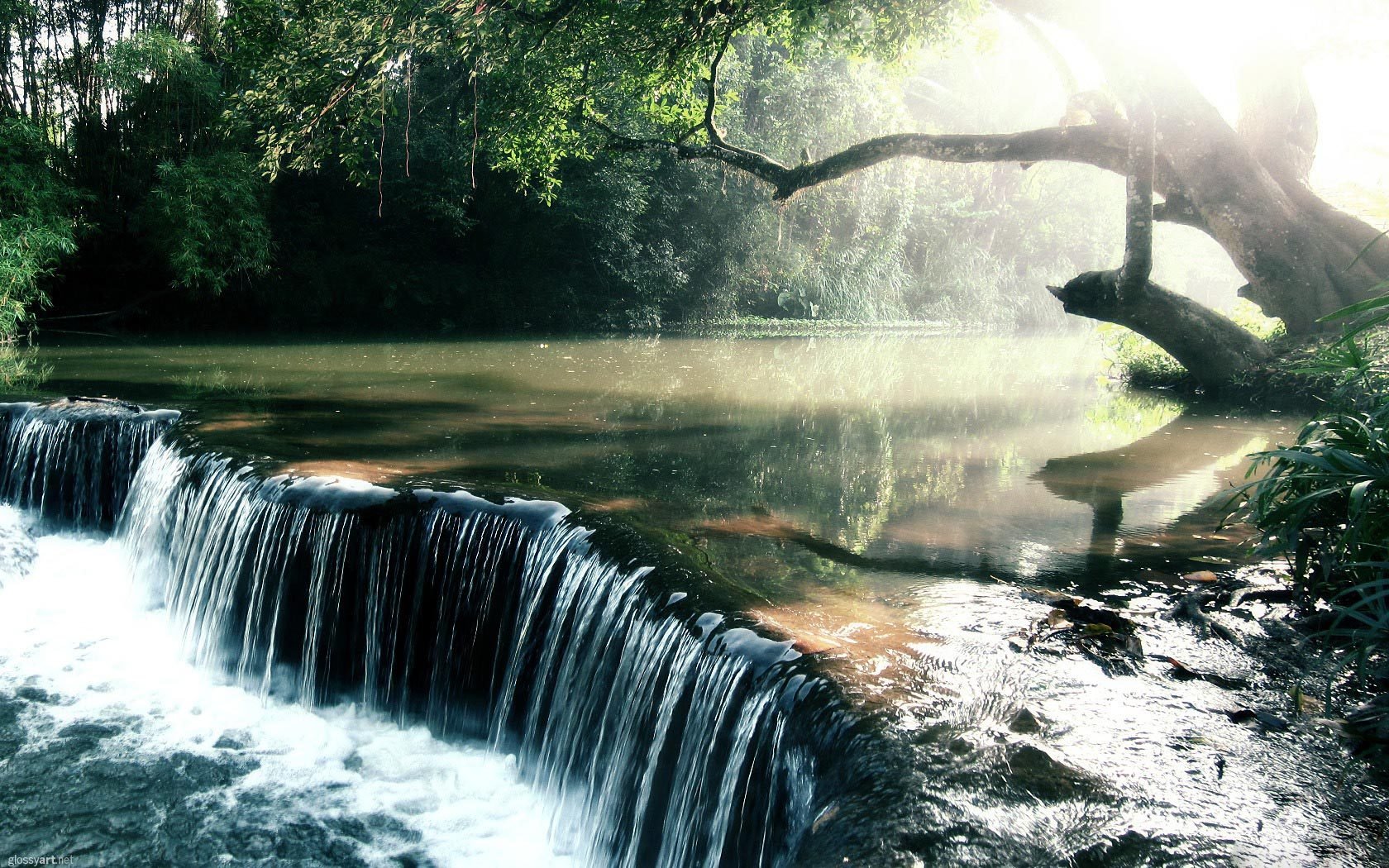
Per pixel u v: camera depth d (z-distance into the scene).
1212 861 2.61
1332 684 3.76
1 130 18.02
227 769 5.54
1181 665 3.93
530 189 26.81
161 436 8.55
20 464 8.95
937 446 9.22
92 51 20.70
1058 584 5.06
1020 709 3.51
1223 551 5.62
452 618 6.08
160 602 7.57
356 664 6.34
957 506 6.82
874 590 4.95
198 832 4.96
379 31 11.48
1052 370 18.14
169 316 22.62
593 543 5.52
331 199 25.47
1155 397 13.12
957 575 5.21
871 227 37.78
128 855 4.78
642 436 9.43
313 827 5.02
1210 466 8.28
